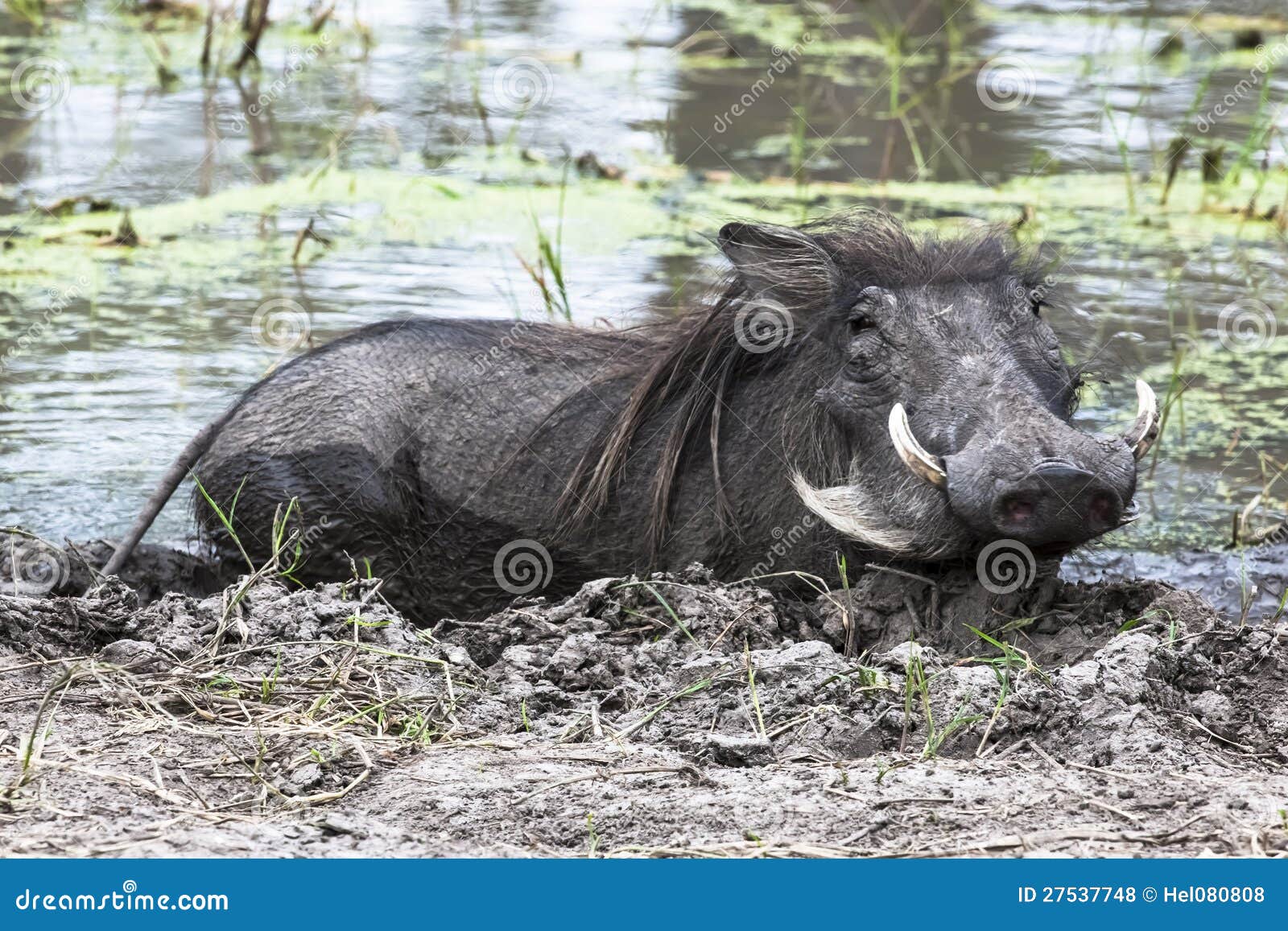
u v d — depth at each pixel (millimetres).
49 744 11570
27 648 13633
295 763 11422
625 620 14500
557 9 44188
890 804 10625
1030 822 10359
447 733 12195
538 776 11266
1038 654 14258
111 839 9953
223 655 13234
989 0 45156
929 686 12484
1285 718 12758
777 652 13305
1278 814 10469
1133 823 10359
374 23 41969
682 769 11281
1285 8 44375
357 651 13266
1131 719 11906
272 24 41344
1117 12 44000
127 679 12711
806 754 11742
